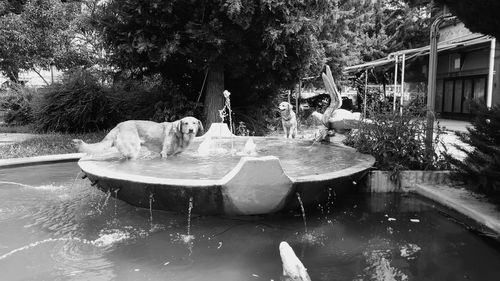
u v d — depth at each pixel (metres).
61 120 12.34
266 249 3.18
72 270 2.79
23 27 11.83
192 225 3.62
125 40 9.50
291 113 7.93
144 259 2.98
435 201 4.51
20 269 2.80
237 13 8.55
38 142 9.29
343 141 6.76
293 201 3.70
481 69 15.54
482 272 2.84
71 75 13.10
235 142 6.87
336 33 17.64
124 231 3.52
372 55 24.06
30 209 4.18
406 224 3.88
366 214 4.16
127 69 10.46
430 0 5.18
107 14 9.62
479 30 4.27
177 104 11.00
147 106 12.21
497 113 4.07
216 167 4.30
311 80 18.22
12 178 5.67
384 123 5.56
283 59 10.20
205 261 2.96
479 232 3.66
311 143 6.75
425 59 19.53
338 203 4.52
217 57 9.92
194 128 5.07
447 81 18.77
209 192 3.39
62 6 13.64
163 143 5.05
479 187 4.36
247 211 3.59
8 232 3.52
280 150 5.84
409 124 5.46
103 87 12.92
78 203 4.38
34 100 13.42
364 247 3.28
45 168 6.39
